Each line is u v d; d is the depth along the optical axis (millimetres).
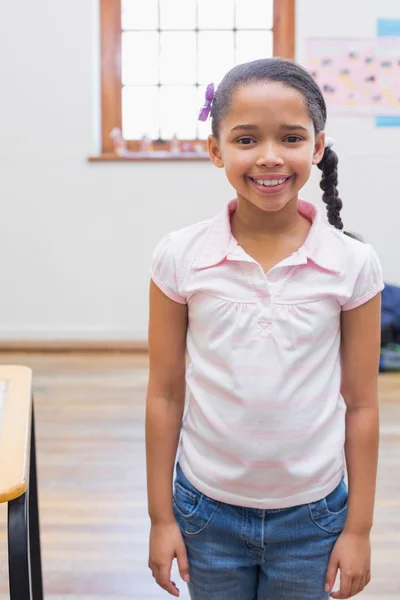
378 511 1909
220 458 930
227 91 889
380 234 3906
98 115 3967
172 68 3988
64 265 3941
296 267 902
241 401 897
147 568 1639
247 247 929
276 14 3889
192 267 923
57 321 3973
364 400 954
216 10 3934
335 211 1081
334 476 938
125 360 3699
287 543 944
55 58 3809
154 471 984
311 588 960
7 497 773
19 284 3951
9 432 934
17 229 3920
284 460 905
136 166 3877
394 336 3578
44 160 3875
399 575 1602
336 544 948
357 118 3824
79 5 3775
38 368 3520
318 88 910
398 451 2357
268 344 890
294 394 895
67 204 3904
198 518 950
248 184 882
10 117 3846
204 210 3910
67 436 2494
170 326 960
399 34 3764
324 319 901
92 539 1765
